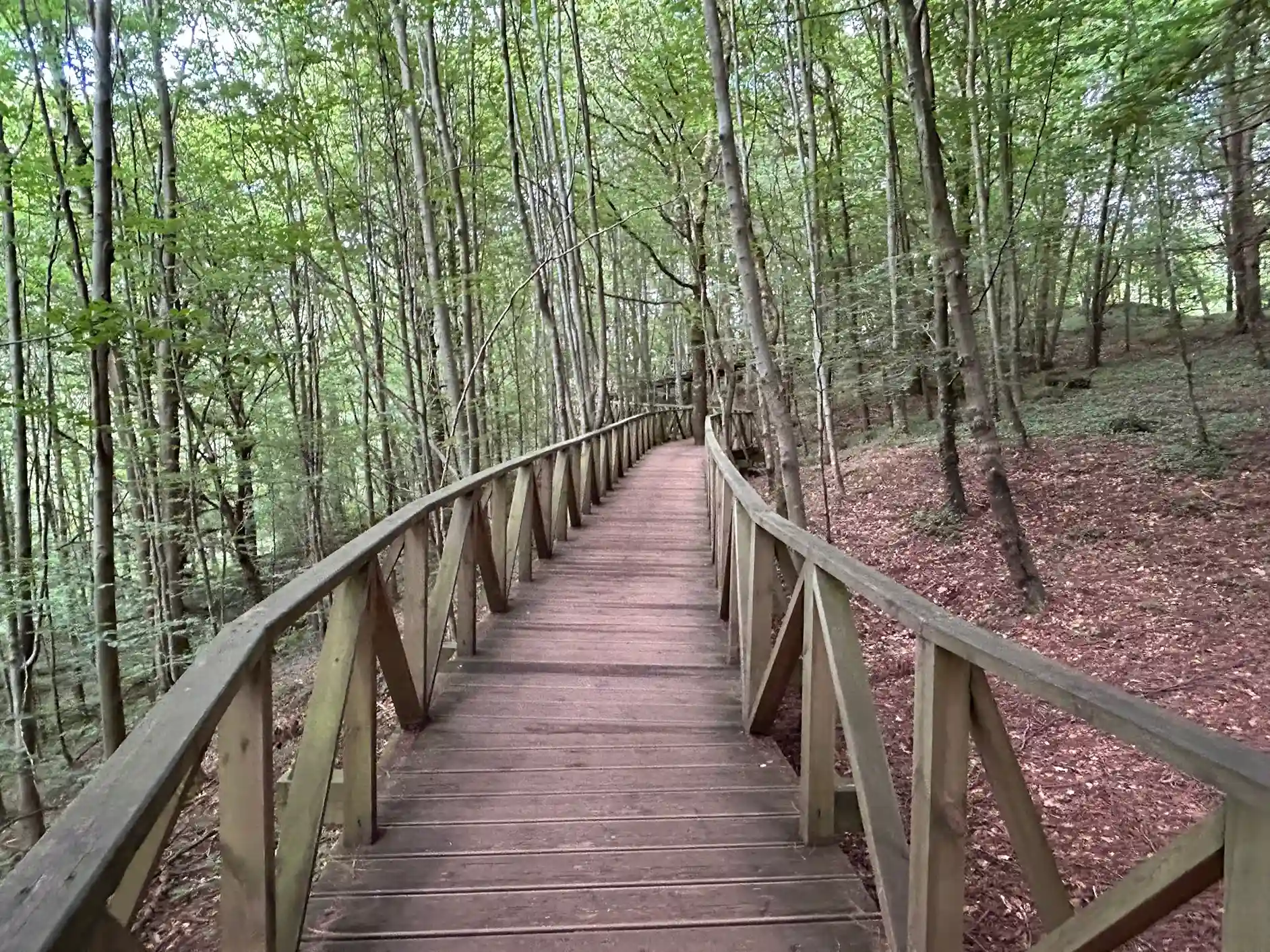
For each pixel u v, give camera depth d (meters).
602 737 3.43
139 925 2.89
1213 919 2.94
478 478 4.67
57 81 7.00
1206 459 8.65
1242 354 12.67
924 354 10.16
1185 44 5.02
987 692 1.56
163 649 9.48
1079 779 4.17
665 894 2.25
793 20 7.63
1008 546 6.83
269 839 1.67
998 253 8.30
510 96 10.80
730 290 12.42
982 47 9.27
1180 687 5.17
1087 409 11.88
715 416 19.98
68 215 6.61
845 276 11.92
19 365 8.15
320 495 12.48
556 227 12.80
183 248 8.43
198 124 11.12
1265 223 7.86
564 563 7.16
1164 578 6.71
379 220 11.85
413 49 11.13
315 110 10.16
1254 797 0.89
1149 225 10.33
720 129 5.21
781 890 2.28
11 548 9.85
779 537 2.88
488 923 2.12
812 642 2.48
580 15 14.66
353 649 2.30
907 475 11.40
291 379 11.53
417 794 2.89
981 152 9.54
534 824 2.67
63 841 0.98
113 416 8.34
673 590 6.19
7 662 8.96
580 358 13.17
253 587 11.63
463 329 11.77
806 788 2.52
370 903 2.21
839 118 12.74
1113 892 1.19
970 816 3.70
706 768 3.12
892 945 1.78
